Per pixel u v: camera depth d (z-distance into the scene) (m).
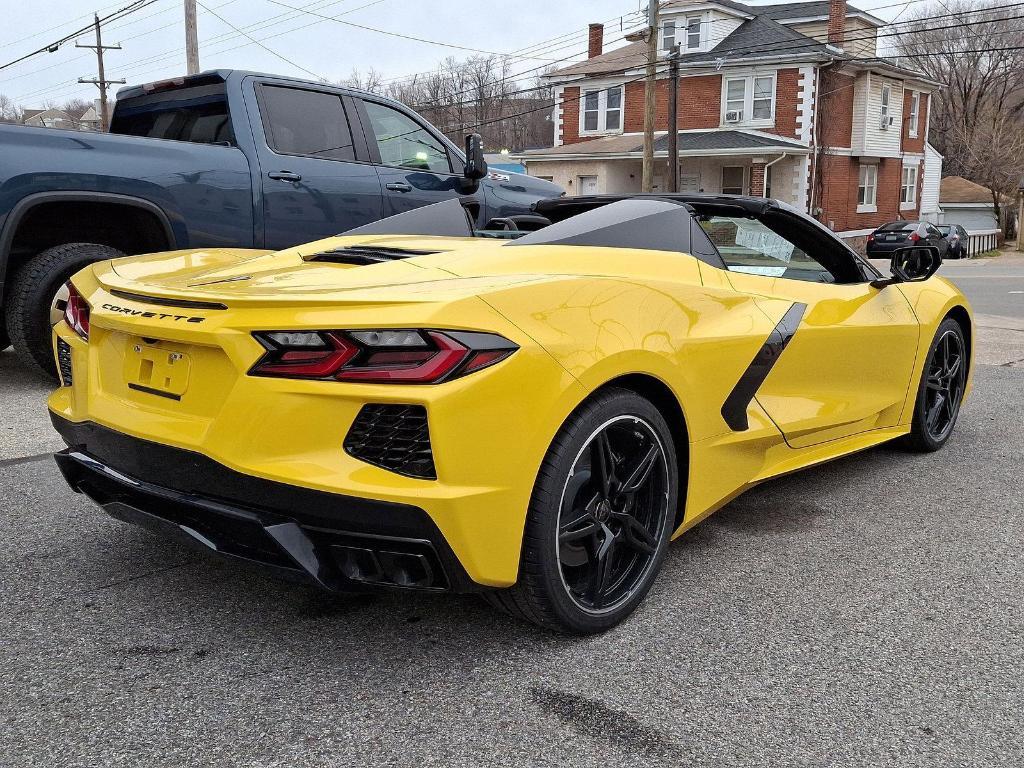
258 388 1.92
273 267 2.59
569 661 2.15
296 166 5.42
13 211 4.35
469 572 1.96
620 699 1.99
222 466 1.97
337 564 1.98
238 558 2.05
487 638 2.26
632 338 2.25
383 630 2.30
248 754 1.77
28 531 2.98
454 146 6.46
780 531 3.09
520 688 2.03
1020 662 2.18
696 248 2.87
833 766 1.75
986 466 3.94
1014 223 40.06
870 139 31.53
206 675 2.07
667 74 29.70
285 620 2.36
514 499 1.99
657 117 30.78
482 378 1.91
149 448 2.12
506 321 2.00
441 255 2.49
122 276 2.56
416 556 1.92
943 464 3.97
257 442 1.93
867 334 3.37
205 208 5.01
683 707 1.96
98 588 2.54
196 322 2.04
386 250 2.74
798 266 3.38
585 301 2.21
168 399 2.14
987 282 18.22
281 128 5.45
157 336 2.11
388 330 1.88
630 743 1.82
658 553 2.42
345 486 1.86
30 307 4.56
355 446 1.91
